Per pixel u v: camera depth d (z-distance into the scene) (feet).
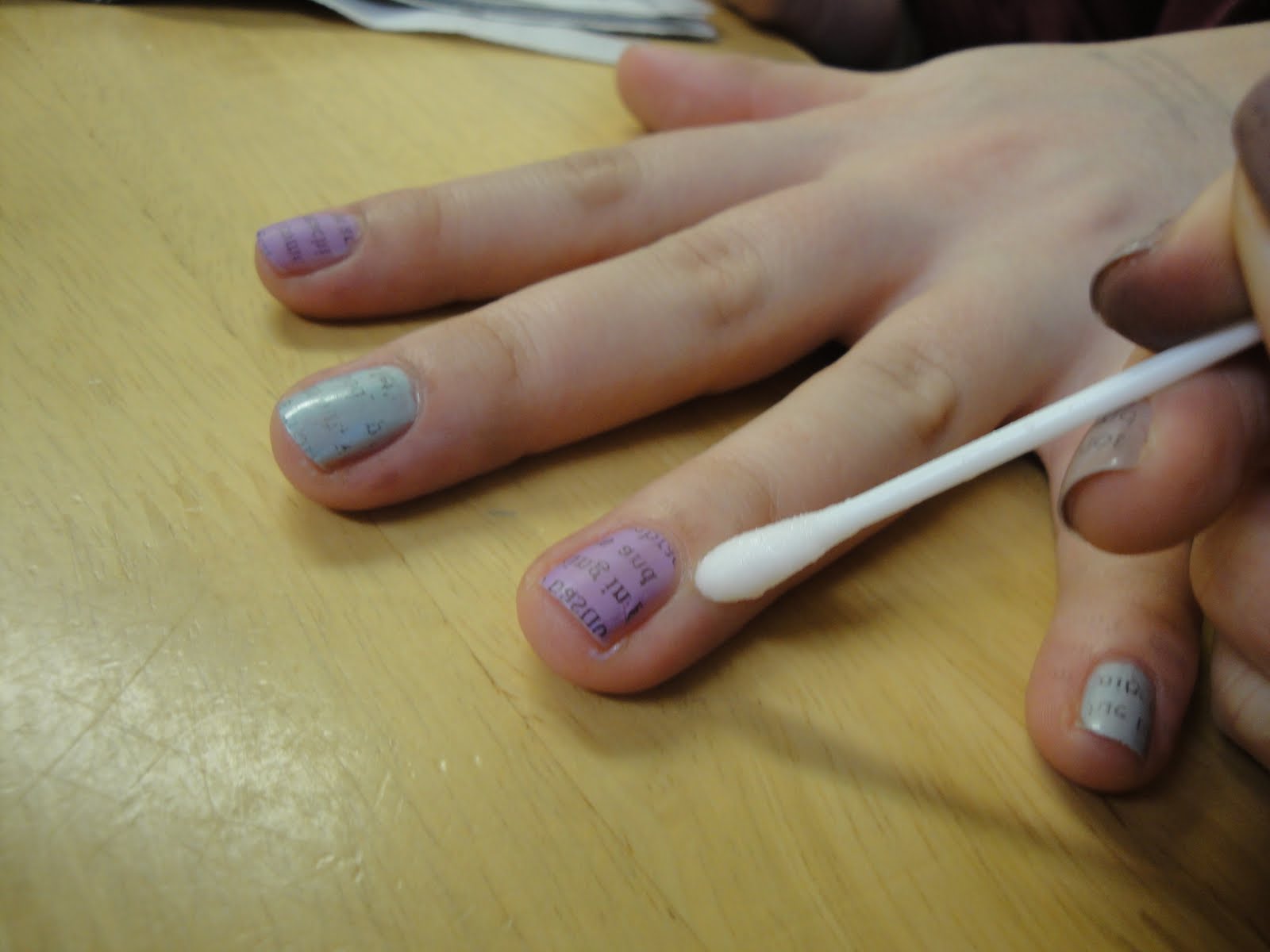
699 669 0.36
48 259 0.44
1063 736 0.34
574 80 0.64
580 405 0.41
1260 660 0.33
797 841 0.32
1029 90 0.55
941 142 0.51
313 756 0.32
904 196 0.48
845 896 0.31
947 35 0.85
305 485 0.36
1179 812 0.35
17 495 0.36
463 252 0.45
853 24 0.81
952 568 0.41
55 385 0.39
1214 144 0.52
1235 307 0.27
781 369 0.47
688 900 0.31
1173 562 0.38
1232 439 0.28
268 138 0.53
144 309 0.43
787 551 0.31
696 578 0.33
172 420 0.39
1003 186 0.49
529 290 0.42
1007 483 0.44
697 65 0.59
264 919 0.28
